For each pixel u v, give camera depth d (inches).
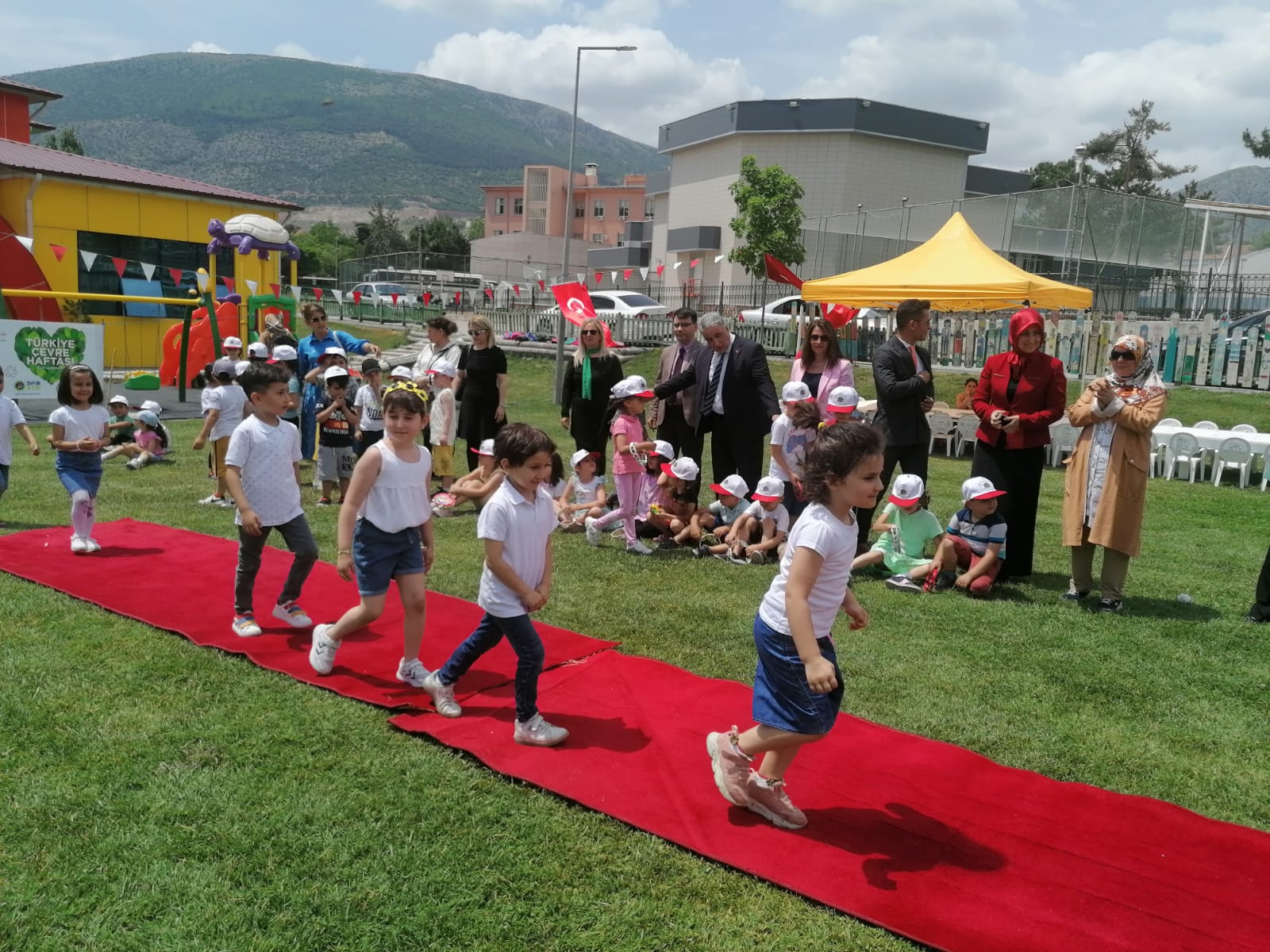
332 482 334.6
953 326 697.0
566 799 131.3
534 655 144.9
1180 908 109.3
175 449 446.6
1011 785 139.3
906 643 204.1
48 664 173.9
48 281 693.3
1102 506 225.8
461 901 107.9
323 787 132.2
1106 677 186.2
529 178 2797.7
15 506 313.9
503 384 346.9
